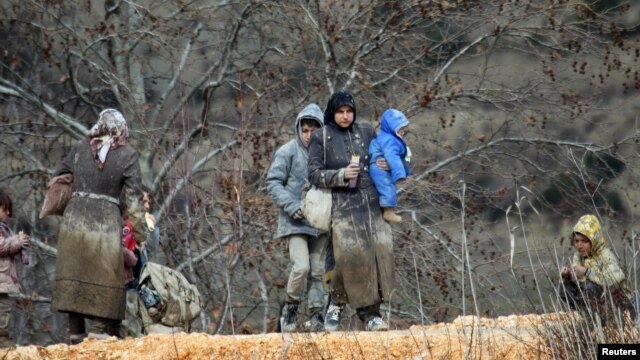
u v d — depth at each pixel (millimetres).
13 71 63125
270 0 59500
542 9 58031
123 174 32375
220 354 27641
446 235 53250
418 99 57125
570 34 59156
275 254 53594
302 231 33750
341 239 30766
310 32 59938
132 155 32500
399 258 55094
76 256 31969
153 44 61219
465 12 58844
